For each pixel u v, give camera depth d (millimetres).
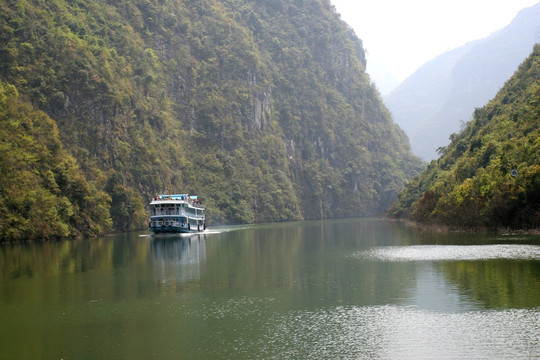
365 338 28281
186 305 36688
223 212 188625
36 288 44156
